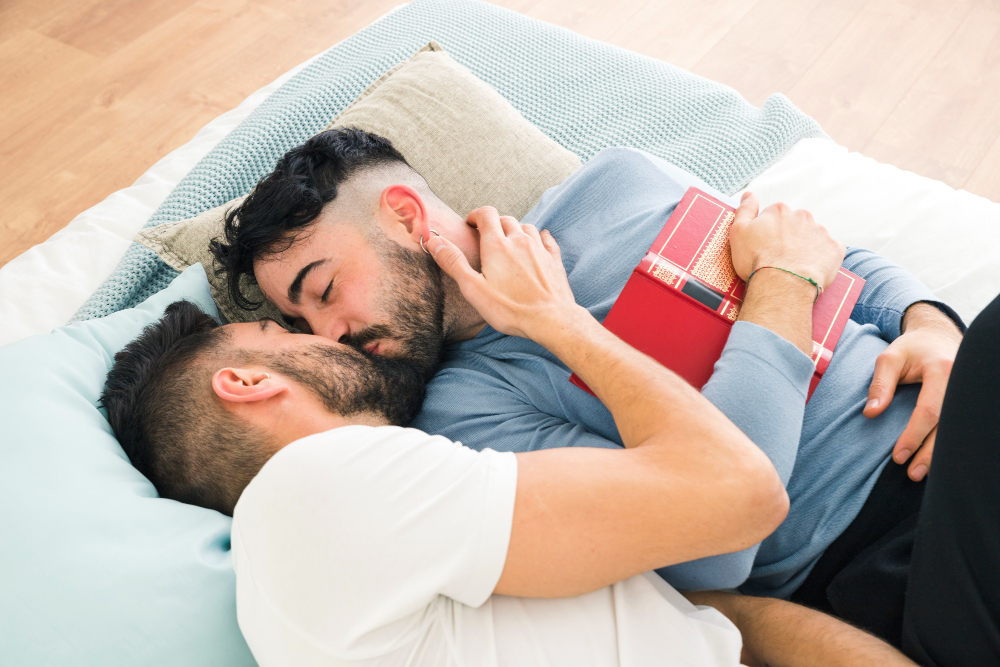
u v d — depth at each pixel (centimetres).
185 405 81
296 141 133
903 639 70
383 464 62
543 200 106
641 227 94
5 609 68
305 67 154
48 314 120
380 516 61
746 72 212
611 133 136
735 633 68
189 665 71
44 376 85
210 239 111
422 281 91
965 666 66
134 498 78
